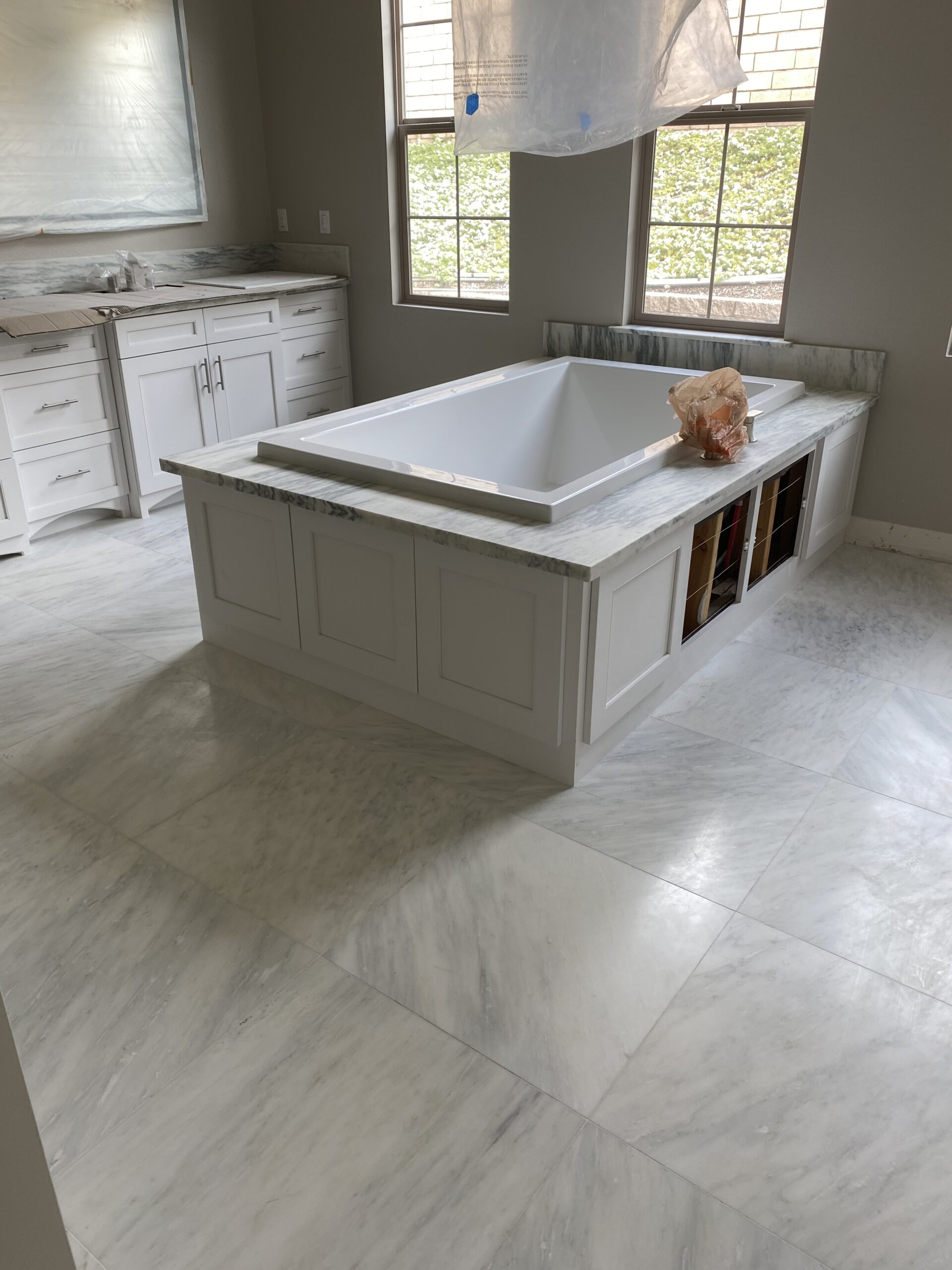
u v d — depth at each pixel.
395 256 4.61
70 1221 1.33
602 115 2.62
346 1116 1.48
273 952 1.80
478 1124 1.46
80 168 4.08
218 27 4.47
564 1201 1.35
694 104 2.55
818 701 2.65
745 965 1.76
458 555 2.20
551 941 1.82
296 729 2.54
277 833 2.13
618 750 2.44
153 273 4.29
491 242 4.35
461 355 4.55
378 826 2.16
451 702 2.40
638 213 3.88
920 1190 1.36
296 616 2.66
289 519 2.53
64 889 1.97
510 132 2.73
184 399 4.10
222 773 2.35
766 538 3.04
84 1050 1.59
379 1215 1.33
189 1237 1.31
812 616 3.16
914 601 3.27
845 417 3.22
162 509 4.21
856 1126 1.45
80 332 3.69
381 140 4.41
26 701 2.69
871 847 2.07
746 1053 1.58
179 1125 1.46
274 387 4.50
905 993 1.70
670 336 3.88
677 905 1.91
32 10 3.78
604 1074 1.54
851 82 3.22
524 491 2.34
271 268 5.03
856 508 3.72
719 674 2.80
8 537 3.63
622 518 2.26
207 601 2.91
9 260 3.99
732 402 2.71
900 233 3.31
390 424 3.15
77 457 3.81
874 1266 1.26
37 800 2.26
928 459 3.51
